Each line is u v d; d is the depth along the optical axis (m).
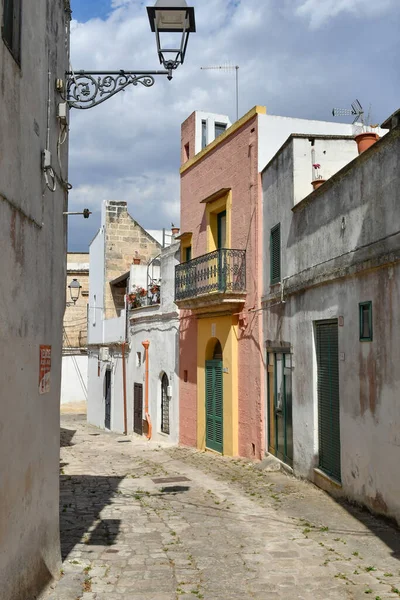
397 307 8.28
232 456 16.27
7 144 4.92
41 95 6.16
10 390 5.11
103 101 7.30
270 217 14.79
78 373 37.12
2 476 4.85
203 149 19.06
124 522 9.11
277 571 6.80
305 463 12.09
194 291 17.66
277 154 14.24
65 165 7.44
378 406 8.84
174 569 6.89
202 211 19.06
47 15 6.48
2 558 4.80
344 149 13.37
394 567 6.85
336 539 7.96
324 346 11.35
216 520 9.19
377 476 8.84
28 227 5.68
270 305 14.55
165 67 7.25
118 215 30.12
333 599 5.96
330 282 10.80
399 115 8.27
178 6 7.04
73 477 13.28
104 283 29.66
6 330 4.99
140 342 23.78
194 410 19.02
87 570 6.82
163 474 13.58
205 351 18.34
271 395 14.67
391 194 8.54
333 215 10.76
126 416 25.22
